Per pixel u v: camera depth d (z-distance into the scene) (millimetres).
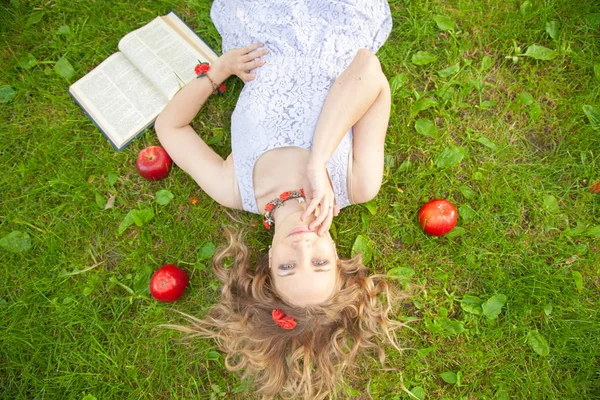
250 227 2176
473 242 2145
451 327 2070
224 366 2098
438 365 2102
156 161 2080
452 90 2205
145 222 2162
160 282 1979
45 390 2068
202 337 2107
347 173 1771
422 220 2070
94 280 2139
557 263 2133
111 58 2229
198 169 1893
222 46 2115
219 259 2006
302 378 1703
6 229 2184
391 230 2162
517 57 2236
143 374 2107
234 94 2252
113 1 2299
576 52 2229
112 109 2195
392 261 2146
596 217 2154
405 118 2207
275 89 1776
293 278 1519
